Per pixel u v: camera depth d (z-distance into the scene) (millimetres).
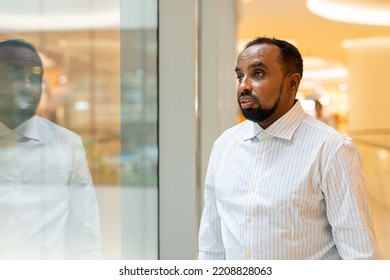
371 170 9727
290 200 1465
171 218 2207
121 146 2127
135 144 2154
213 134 3234
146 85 2166
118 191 2133
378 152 10727
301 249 1484
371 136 11867
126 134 2131
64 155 2020
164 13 2168
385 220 6098
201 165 3162
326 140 1460
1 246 1980
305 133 1509
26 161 1973
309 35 11086
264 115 1490
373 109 11898
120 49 2100
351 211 1416
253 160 1561
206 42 3170
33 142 1976
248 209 1524
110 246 2123
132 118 2141
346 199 1422
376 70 11820
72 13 1991
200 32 3137
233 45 4961
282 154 1514
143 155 2176
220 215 1641
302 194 1460
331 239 1525
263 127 1559
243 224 1538
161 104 2182
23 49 1938
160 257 2209
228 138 1688
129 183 2152
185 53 2174
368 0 8531
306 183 1456
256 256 1511
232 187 1586
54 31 1975
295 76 1522
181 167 2199
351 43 12070
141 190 2180
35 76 1959
